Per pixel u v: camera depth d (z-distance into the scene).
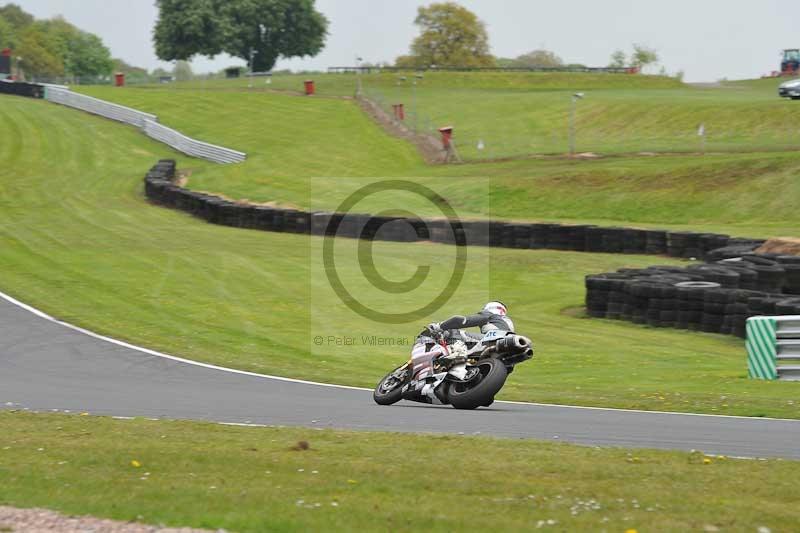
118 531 19.47
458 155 156.00
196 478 23.12
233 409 35.44
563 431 30.56
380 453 25.84
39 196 125.06
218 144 172.50
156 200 125.62
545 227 91.62
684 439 29.17
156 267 78.88
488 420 32.66
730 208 106.50
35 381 41.97
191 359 48.09
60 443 27.38
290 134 179.50
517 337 34.34
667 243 85.81
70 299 65.19
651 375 46.16
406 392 35.81
